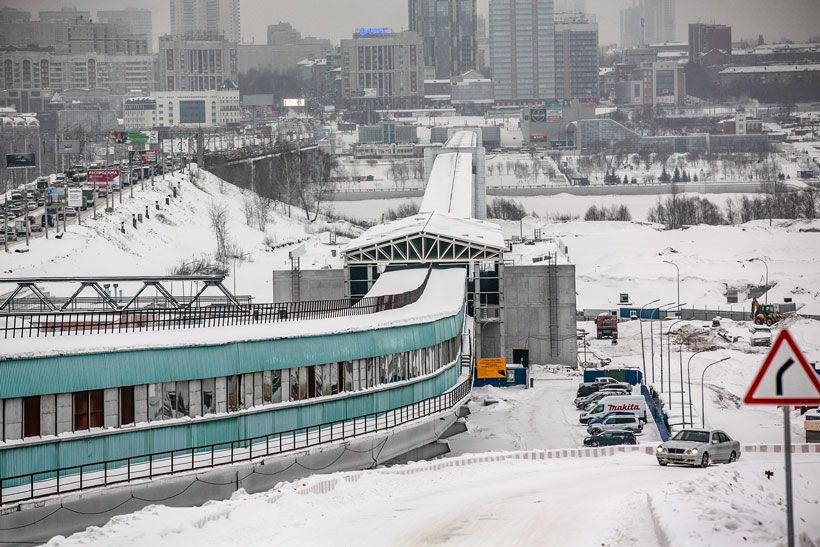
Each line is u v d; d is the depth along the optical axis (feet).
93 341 586.45
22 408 538.47
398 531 412.57
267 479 613.52
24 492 506.48
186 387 610.24
